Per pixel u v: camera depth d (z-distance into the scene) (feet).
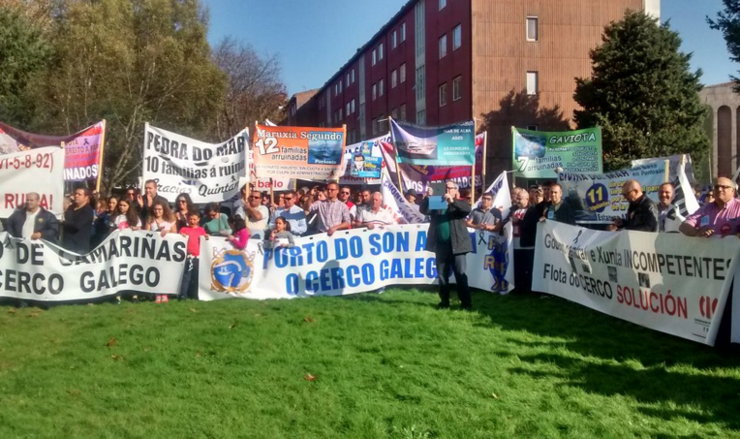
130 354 22.03
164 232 34.04
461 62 118.73
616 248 27.78
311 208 40.81
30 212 33.63
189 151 38.52
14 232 33.47
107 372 19.99
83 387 18.48
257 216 38.24
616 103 102.17
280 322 27.07
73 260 32.99
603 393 18.06
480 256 37.55
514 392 18.15
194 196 38.42
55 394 17.94
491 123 114.42
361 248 36.14
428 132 40.50
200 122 125.70
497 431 15.37
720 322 21.90
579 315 28.96
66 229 34.47
